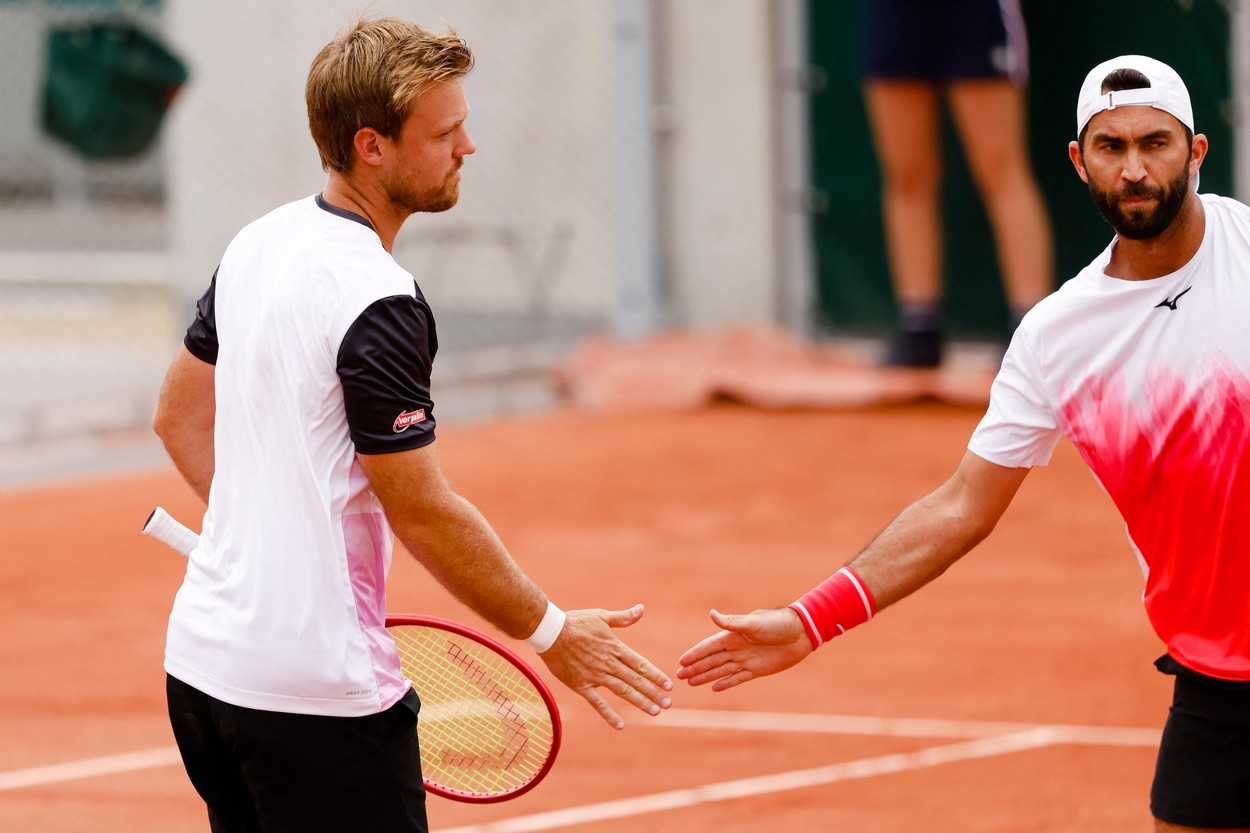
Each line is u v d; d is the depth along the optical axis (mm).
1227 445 12422
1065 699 23844
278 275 11758
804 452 43281
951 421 46875
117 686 25250
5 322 69625
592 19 57844
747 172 58969
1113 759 21312
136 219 87375
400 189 11945
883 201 57906
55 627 28703
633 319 58125
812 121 58656
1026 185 50625
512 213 59000
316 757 11617
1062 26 54000
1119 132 12133
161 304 73812
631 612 12617
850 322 59000
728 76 58750
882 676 25125
